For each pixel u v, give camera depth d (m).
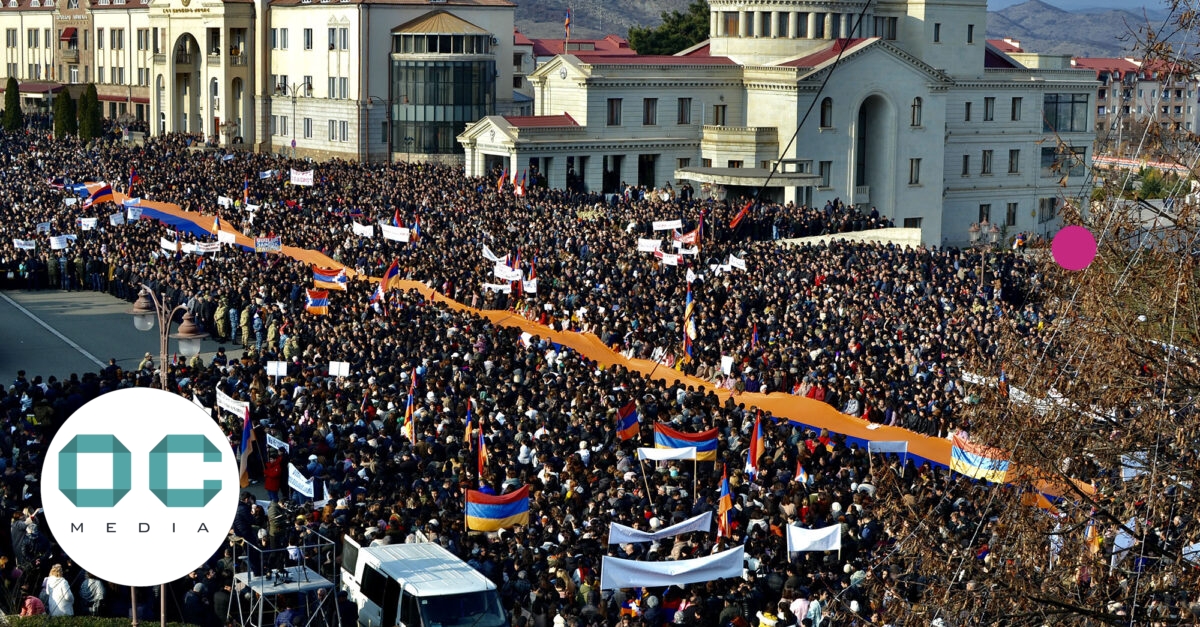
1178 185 23.53
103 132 156.25
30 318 74.25
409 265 72.25
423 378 49.78
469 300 66.56
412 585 30.53
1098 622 22.73
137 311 34.22
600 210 94.25
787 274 71.69
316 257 77.19
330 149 140.25
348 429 43.16
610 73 115.88
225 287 68.69
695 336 56.00
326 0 138.25
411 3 135.88
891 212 121.06
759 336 57.78
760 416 42.06
